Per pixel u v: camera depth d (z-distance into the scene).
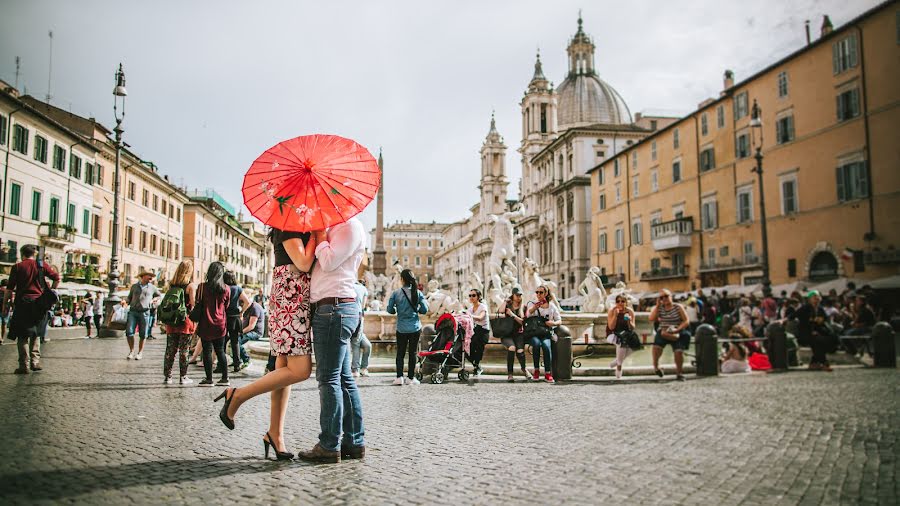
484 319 11.88
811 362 14.01
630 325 11.93
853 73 35.19
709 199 48.66
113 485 4.05
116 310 22.34
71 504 3.63
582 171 73.62
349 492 4.04
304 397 8.50
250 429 6.16
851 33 35.22
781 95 40.78
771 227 41.66
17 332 10.17
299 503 3.78
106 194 45.53
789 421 6.98
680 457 5.17
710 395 9.34
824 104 37.31
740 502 3.96
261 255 110.94
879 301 32.66
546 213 84.50
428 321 16.23
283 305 4.91
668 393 9.58
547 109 93.81
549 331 11.59
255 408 7.48
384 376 11.66
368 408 7.76
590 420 6.96
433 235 181.25
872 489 4.28
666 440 5.86
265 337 18.66
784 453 5.36
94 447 5.14
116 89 22.81
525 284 18.27
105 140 45.34
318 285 4.93
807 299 14.15
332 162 4.89
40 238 36.53
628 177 61.00
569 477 4.48
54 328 30.89
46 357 13.42
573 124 90.56
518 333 11.57
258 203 4.87
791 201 39.94
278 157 4.89
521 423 6.75
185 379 9.59
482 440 5.80
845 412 7.67
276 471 4.55
